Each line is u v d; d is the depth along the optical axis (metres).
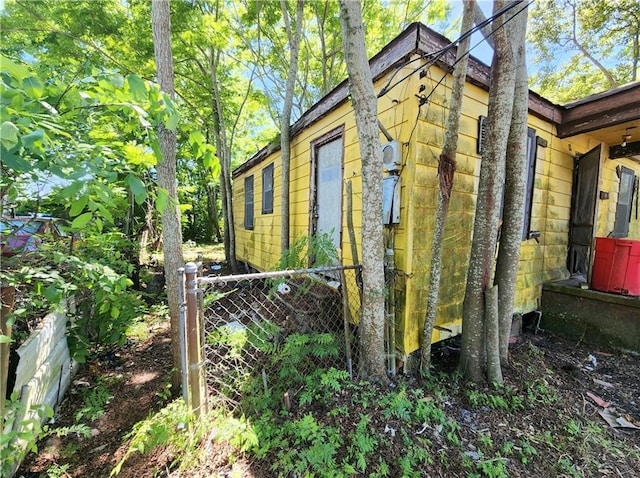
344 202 3.20
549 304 3.62
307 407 2.04
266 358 2.48
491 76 2.13
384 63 2.59
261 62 7.05
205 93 8.02
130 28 5.43
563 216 3.89
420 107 2.35
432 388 2.27
